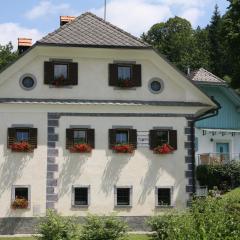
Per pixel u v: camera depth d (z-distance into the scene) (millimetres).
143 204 27797
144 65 28688
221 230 10711
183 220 11820
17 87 27547
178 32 81375
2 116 27266
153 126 28266
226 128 41312
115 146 27703
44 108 27531
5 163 27062
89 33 28656
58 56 28000
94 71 28234
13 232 26734
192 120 28688
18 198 27000
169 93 28672
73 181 27328
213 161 37031
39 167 27219
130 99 28312
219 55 72625
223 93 41781
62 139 27500
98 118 27859
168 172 28156
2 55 62375
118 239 22078
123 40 28500
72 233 21922
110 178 27641
